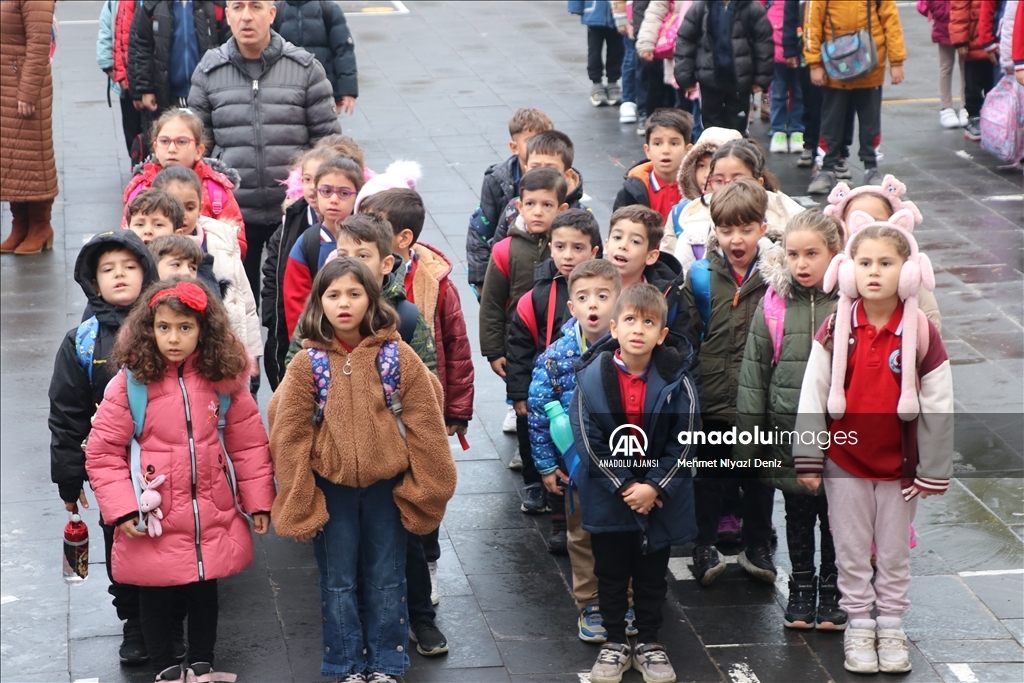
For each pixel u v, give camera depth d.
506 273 9.50
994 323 12.85
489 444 10.99
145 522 7.20
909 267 7.33
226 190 10.65
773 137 19.03
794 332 7.87
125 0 16.94
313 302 7.29
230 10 11.97
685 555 9.30
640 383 7.59
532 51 25.56
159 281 7.36
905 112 20.84
